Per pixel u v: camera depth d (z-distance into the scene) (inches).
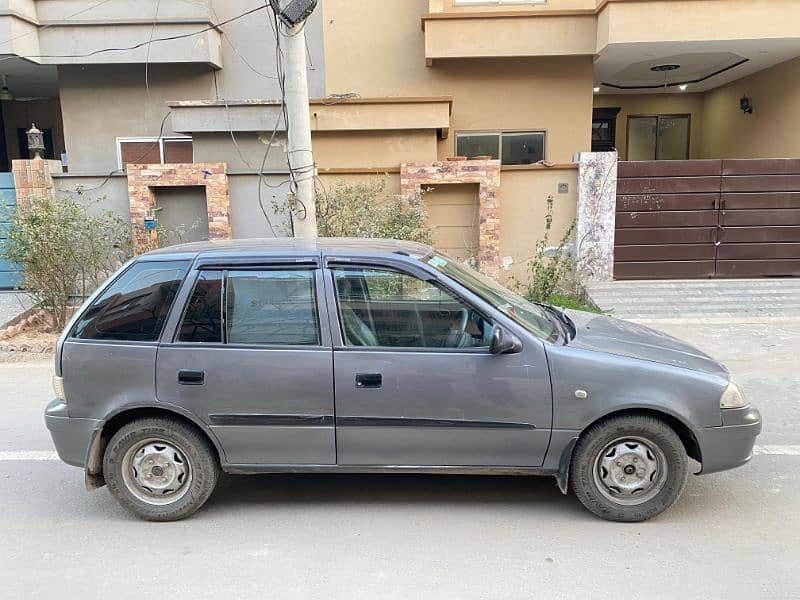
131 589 128.0
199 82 474.9
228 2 466.3
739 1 403.5
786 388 247.0
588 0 456.8
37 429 217.6
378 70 490.9
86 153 480.7
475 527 149.8
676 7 408.2
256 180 406.3
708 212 406.0
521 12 442.6
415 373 146.8
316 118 443.2
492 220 407.5
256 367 148.7
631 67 498.9
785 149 474.9
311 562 136.2
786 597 122.0
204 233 413.1
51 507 164.6
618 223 410.3
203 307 152.8
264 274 153.4
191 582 130.0
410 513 157.4
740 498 161.6
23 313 361.7
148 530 151.8
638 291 391.5
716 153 592.1
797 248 406.0
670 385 145.1
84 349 152.6
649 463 148.5
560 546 140.8
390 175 416.8
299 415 149.0
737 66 491.8
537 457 149.4
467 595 123.8
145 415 154.7
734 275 411.2
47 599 125.0
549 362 145.9
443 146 496.4
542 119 488.4
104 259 356.8
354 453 151.1
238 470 154.6
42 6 432.5
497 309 150.9
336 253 155.4
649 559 135.3
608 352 149.7
